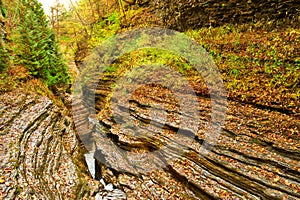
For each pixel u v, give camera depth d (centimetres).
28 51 1561
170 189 738
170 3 1466
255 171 614
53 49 1980
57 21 3130
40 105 1275
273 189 556
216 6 1178
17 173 655
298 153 600
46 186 711
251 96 844
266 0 986
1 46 1415
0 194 554
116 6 2153
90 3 2534
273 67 828
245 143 705
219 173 666
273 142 661
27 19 1590
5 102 1137
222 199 598
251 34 1002
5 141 809
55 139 1073
